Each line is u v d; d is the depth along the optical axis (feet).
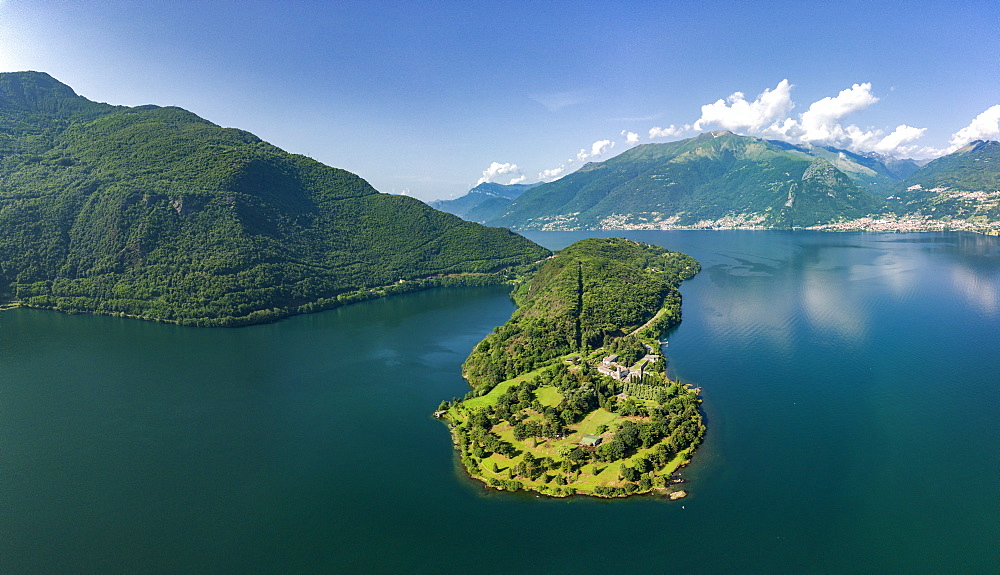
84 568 498.28
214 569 496.23
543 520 549.13
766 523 535.19
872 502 562.66
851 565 479.82
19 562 505.25
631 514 552.82
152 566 500.33
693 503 566.77
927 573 468.34
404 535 534.78
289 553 514.68
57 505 589.73
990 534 511.81
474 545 518.78
